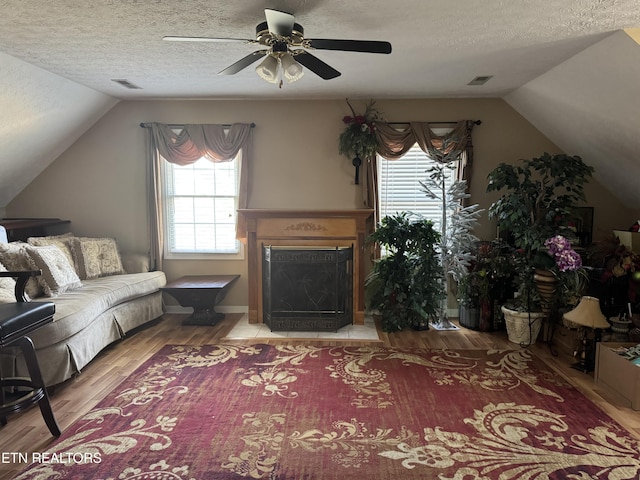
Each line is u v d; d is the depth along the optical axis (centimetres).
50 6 240
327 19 260
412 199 490
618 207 464
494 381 321
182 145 467
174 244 495
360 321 455
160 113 475
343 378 326
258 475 214
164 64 347
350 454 231
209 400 291
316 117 472
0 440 244
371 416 271
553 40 294
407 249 429
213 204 493
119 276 440
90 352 340
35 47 306
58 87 388
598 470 217
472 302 444
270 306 433
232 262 493
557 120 422
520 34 283
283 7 243
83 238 441
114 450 234
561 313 393
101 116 477
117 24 267
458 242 430
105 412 275
